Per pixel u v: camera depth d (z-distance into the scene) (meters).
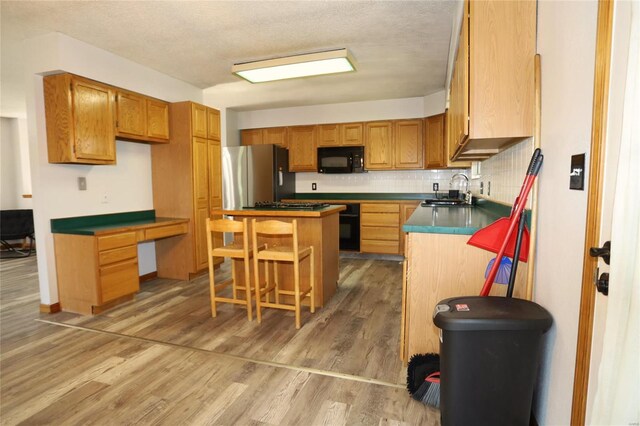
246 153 5.25
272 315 3.01
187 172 4.03
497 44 1.69
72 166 3.30
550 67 1.47
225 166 5.34
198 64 3.71
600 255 0.93
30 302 3.42
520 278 1.80
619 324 0.79
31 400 1.85
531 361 1.31
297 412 1.74
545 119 1.53
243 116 5.98
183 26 2.83
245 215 3.27
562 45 1.34
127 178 3.88
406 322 2.08
